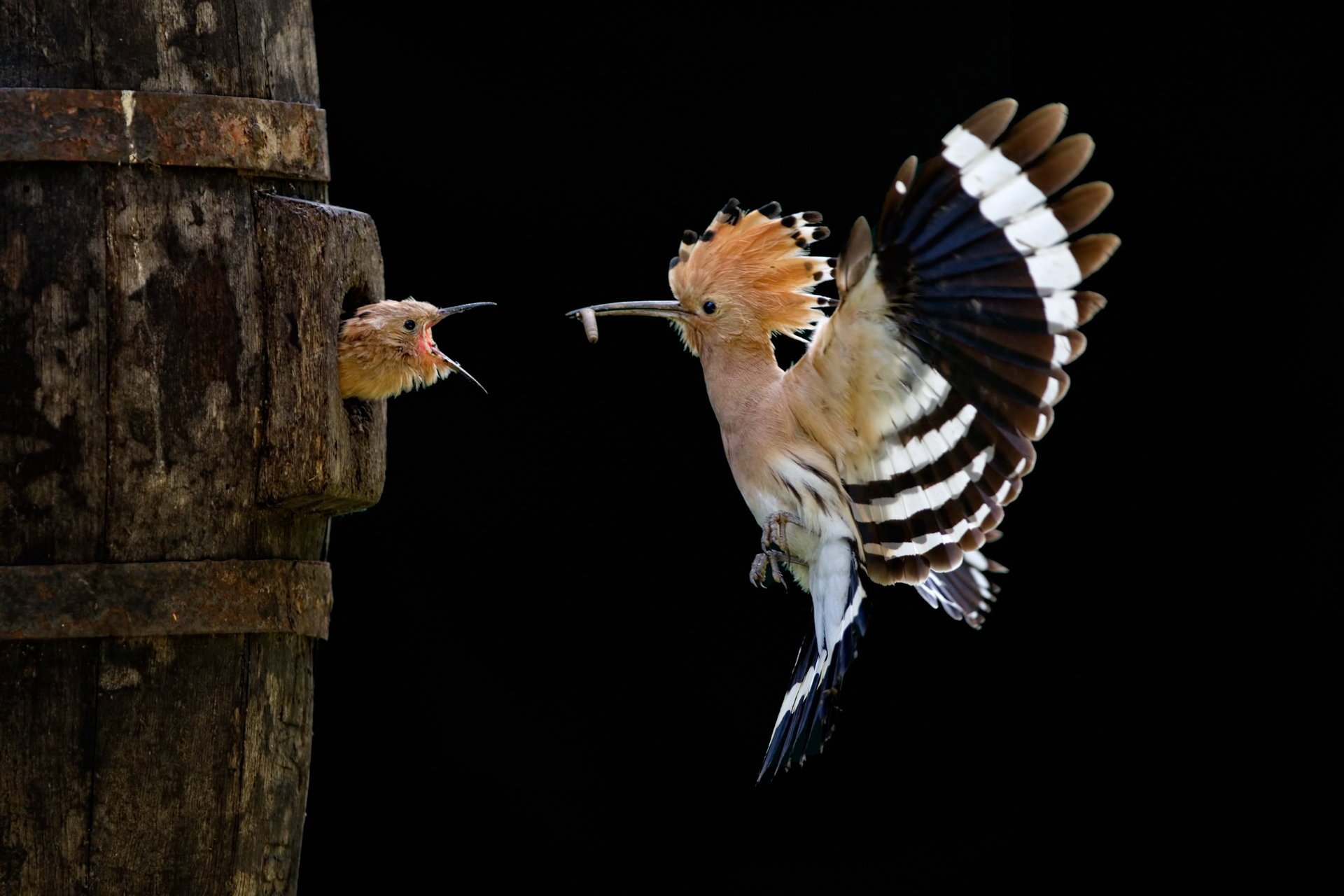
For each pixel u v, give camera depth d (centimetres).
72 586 608
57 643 611
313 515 680
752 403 717
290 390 640
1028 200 593
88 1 621
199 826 634
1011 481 645
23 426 608
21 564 607
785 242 741
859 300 643
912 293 631
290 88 672
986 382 629
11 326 607
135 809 623
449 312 686
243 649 642
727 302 730
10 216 608
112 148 615
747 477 714
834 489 695
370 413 684
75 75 617
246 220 640
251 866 650
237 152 638
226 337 632
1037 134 587
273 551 652
